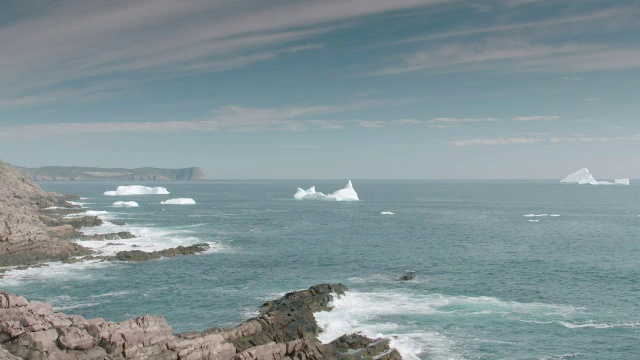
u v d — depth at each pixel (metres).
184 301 55.69
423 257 82.38
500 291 59.44
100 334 30.61
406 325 46.62
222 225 129.12
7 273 68.44
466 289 60.28
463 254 85.25
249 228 122.88
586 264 76.00
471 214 166.50
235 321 48.44
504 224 133.75
